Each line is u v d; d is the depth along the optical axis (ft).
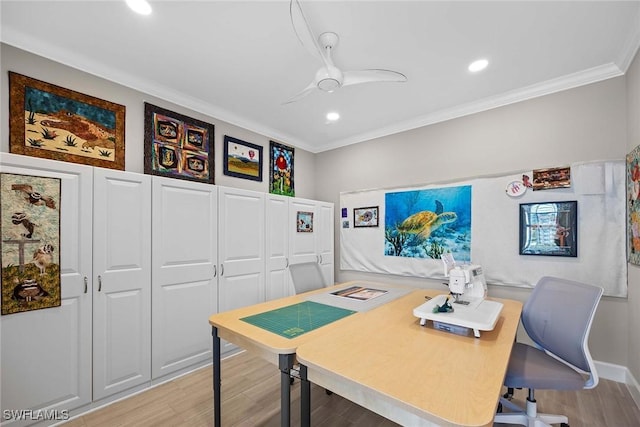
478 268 6.54
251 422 5.76
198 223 8.00
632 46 6.09
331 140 12.80
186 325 7.68
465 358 3.60
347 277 12.44
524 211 8.16
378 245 11.43
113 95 7.32
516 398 6.52
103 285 6.26
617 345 6.93
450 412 2.50
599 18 5.38
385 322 5.08
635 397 6.25
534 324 5.65
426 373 3.22
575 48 6.31
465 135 9.35
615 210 6.96
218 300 8.41
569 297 5.11
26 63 6.06
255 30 5.78
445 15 5.35
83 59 6.66
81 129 6.78
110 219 6.40
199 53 6.55
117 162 7.34
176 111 8.61
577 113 7.49
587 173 7.29
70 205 5.86
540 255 7.89
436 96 8.60
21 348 5.28
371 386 2.94
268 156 11.58
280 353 3.94
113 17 5.38
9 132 5.85
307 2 5.02
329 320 5.19
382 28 5.70
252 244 9.40
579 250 7.36
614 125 7.02
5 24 5.53
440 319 4.63
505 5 5.10
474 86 8.00
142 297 6.87
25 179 5.35
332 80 5.89
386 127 11.08
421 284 10.27
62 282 5.73
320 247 12.06
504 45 6.23
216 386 5.19
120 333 6.50
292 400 6.60
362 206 11.98
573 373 4.64
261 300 9.60
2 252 5.12
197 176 9.05
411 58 6.72
